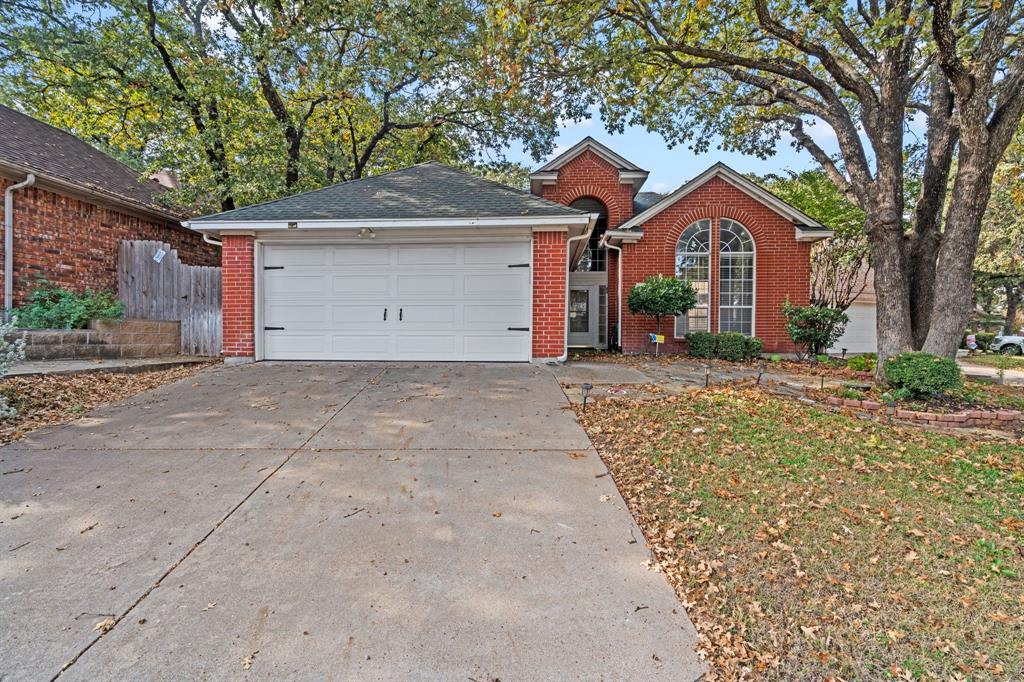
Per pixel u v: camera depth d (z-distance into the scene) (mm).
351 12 11875
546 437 4805
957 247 7047
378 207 8289
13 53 12023
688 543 2979
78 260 10000
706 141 13672
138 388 6531
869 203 8305
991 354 18047
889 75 7938
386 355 8508
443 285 8445
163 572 2629
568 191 15148
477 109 15414
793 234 12742
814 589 2576
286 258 8516
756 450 4484
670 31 8742
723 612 2400
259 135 13070
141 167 14922
